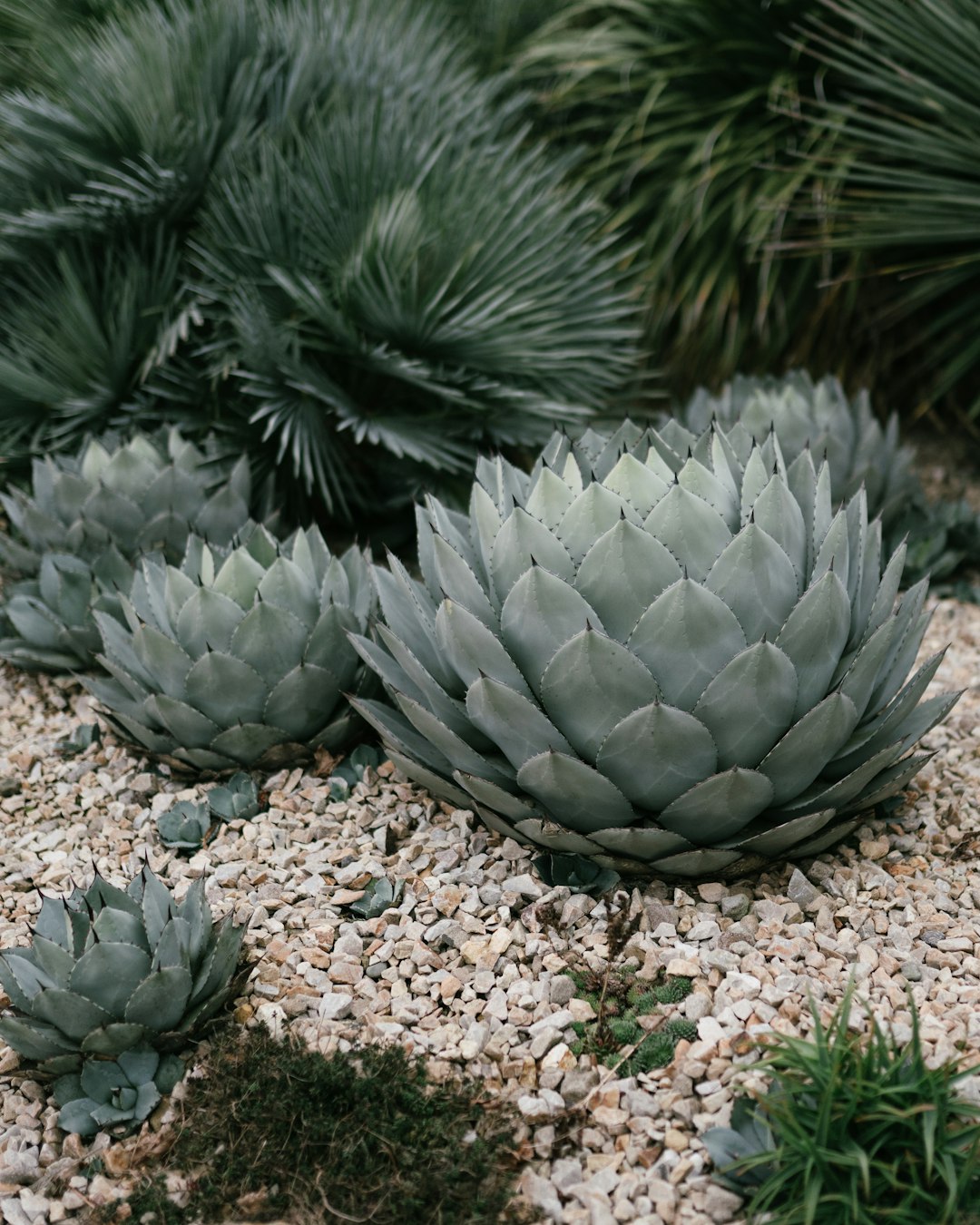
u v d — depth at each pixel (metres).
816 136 4.37
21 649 3.21
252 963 2.12
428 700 2.30
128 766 2.85
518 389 3.78
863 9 3.95
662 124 4.73
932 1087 1.65
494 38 5.23
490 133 4.32
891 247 4.58
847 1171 1.65
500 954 2.13
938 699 2.45
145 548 3.32
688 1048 1.92
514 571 2.14
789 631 2.04
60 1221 1.77
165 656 2.59
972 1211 1.63
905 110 4.39
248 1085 1.90
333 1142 1.81
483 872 2.32
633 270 4.33
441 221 3.66
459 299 3.51
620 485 2.18
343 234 3.65
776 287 4.73
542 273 3.78
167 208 3.77
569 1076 1.89
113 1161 1.84
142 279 3.74
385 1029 1.99
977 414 4.82
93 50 3.81
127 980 1.92
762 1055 1.88
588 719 2.07
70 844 2.60
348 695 2.47
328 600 2.75
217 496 3.32
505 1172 1.77
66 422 3.84
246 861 2.45
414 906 2.27
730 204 4.62
